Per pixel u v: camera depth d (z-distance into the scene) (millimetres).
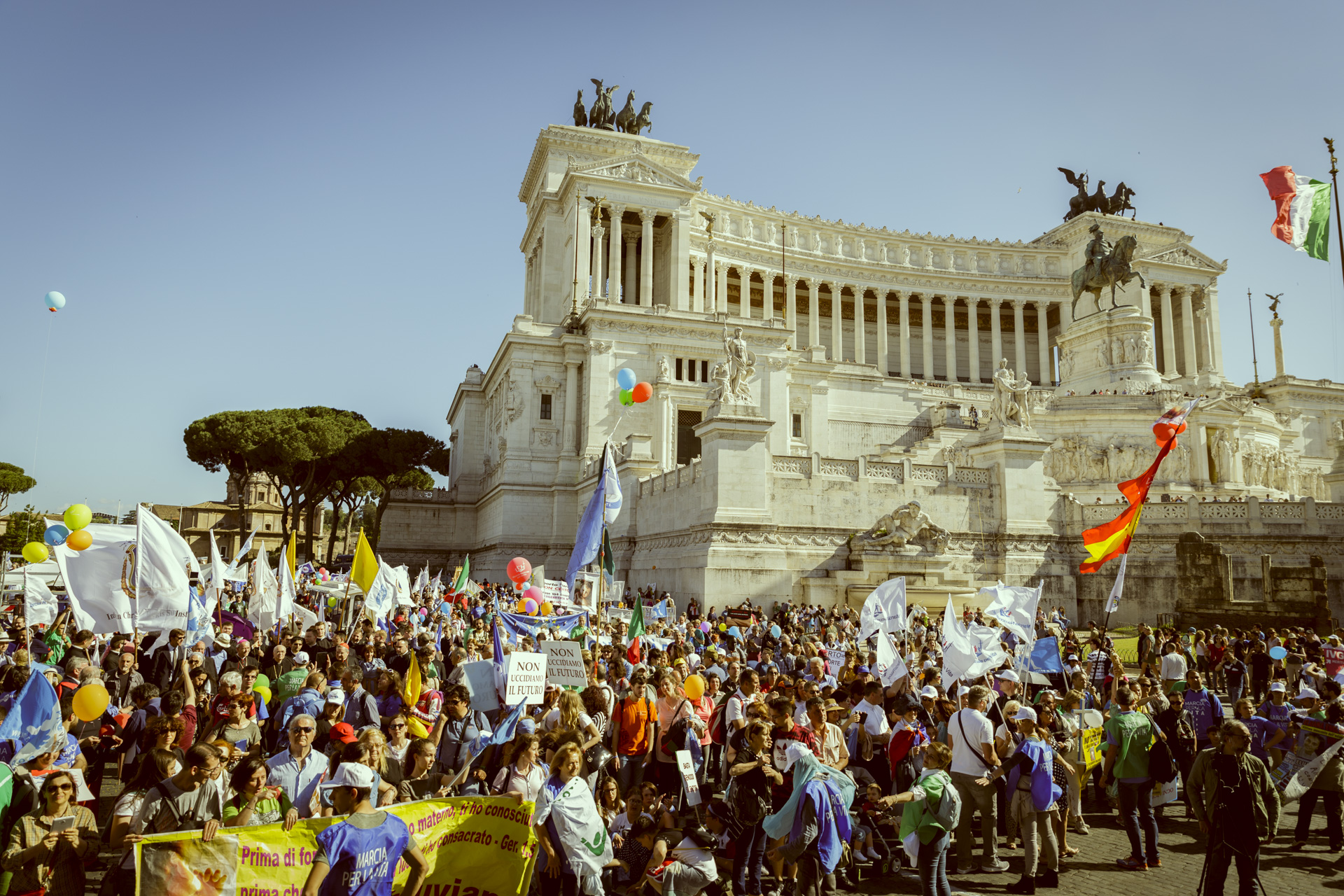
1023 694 15547
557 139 92938
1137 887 12328
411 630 24984
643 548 51688
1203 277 114750
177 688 14719
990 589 19500
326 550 116062
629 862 10820
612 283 84375
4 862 8430
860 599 39906
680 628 26875
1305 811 14500
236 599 32438
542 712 14719
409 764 11578
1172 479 63969
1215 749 11234
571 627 23016
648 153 95688
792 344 80875
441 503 84312
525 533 70062
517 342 71875
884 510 43438
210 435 75062
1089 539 24000
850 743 14156
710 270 94000
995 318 118938
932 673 16062
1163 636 33719
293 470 78250
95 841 9203
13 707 9297
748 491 40875
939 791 11016
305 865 8188
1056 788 12523
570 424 71750
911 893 12180
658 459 70000
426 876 8898
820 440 80812
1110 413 65750
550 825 9641
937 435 68438
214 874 7930
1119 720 13359
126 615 16875
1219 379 101438
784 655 22016
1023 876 12078
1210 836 11047
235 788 9102
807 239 110938
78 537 16391
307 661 17125
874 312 118312
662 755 13875
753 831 11133
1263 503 44781
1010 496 45156
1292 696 24328
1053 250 118062
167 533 15609
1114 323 77625
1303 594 36281
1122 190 120688
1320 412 100312
